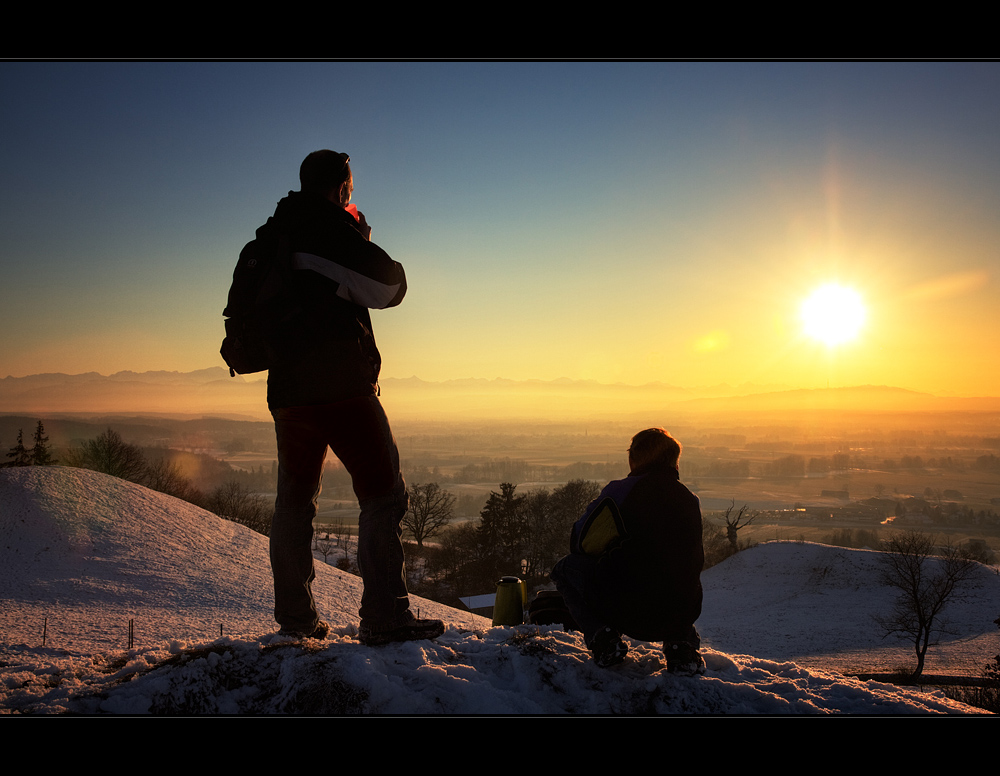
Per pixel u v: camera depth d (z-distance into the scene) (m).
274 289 2.75
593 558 3.22
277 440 3.06
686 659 3.10
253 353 2.81
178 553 15.37
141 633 8.89
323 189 2.93
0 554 13.41
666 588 3.09
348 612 11.96
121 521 16.34
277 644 2.87
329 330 2.76
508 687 2.87
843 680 3.30
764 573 59.88
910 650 40.97
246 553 16.59
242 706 2.53
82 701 2.46
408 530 63.66
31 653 5.65
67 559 13.73
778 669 3.51
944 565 53.72
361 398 2.87
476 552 58.47
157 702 2.46
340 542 46.16
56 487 16.91
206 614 11.23
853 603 51.25
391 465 3.01
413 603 17.12
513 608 4.87
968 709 2.92
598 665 3.10
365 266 2.77
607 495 3.24
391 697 2.60
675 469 3.35
